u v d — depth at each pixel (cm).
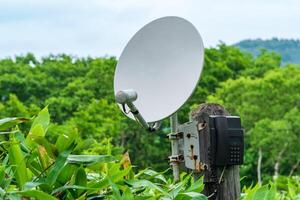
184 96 582
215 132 462
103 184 329
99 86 5991
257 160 5122
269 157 5078
